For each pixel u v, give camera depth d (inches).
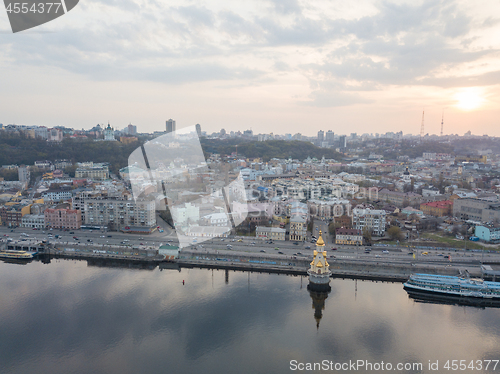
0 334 5925.2
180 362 5226.4
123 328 6077.8
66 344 5644.7
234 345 5620.1
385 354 5477.4
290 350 5521.7
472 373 5059.1
